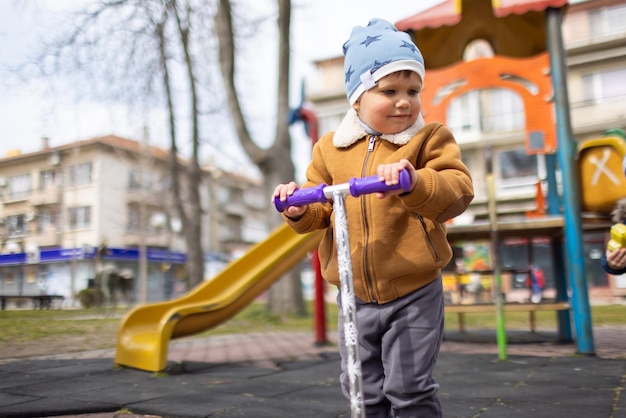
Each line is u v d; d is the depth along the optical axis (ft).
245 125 29.81
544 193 16.71
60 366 10.53
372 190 4.32
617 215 10.44
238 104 29.68
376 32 5.39
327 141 5.80
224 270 15.12
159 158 39.96
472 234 13.83
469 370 9.88
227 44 28.37
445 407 7.06
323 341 15.62
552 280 15.12
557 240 13.99
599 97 19.92
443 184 4.58
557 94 11.85
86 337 12.30
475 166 37.19
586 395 7.49
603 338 11.34
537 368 9.87
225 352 13.93
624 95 19.52
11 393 8.18
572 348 12.23
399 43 5.20
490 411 6.80
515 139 35.96
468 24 16.24
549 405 7.00
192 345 15.93
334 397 7.97
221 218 99.86
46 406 7.24
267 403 7.55
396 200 5.02
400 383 4.81
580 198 11.50
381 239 4.99
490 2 15.52
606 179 11.11
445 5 14.80
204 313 12.66
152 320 12.65
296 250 15.80
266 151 29.50
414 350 4.86
